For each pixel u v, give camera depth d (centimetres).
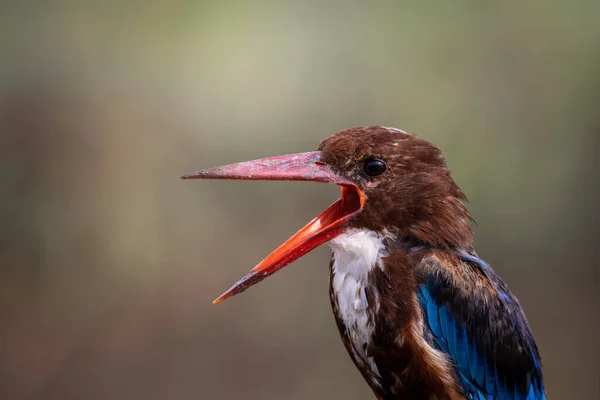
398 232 549
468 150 1443
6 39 1544
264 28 1634
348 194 575
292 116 1580
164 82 1597
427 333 533
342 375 1262
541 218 1419
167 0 1609
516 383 571
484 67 1484
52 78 1542
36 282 1393
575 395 1226
